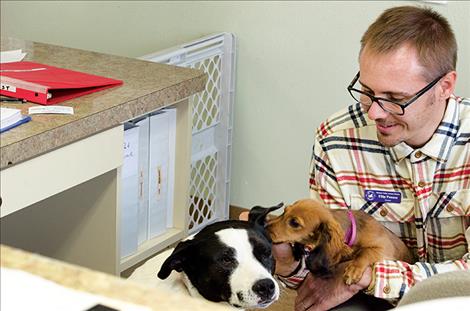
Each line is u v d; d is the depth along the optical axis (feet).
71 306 2.35
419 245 5.68
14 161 5.49
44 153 5.80
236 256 5.16
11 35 12.02
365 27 9.34
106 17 11.06
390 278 5.23
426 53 5.09
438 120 5.39
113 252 6.89
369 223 5.45
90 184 6.77
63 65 7.32
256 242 5.23
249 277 5.10
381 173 5.69
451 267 5.28
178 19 10.48
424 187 5.51
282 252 5.61
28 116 5.88
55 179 5.95
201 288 5.27
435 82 5.16
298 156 10.18
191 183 10.07
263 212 5.46
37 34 11.78
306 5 9.57
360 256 5.33
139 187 7.28
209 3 10.16
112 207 6.75
